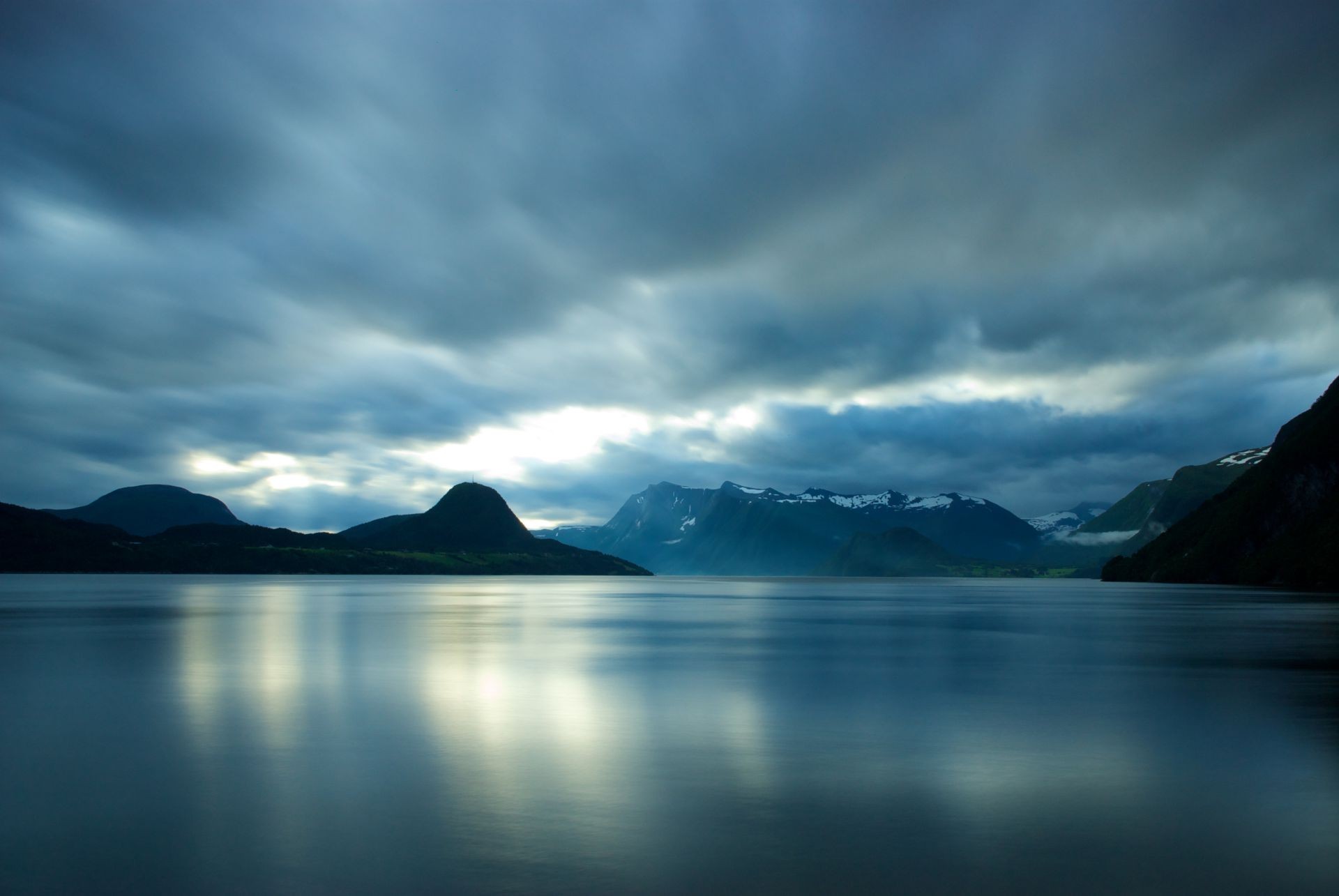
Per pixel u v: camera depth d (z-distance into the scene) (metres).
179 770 24.92
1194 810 20.88
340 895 16.05
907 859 17.72
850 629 85.06
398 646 62.03
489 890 16.19
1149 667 49.47
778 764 25.72
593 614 113.88
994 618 105.31
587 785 23.31
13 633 71.88
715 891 16.09
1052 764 25.59
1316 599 139.50
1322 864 17.42
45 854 18.22
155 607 117.06
